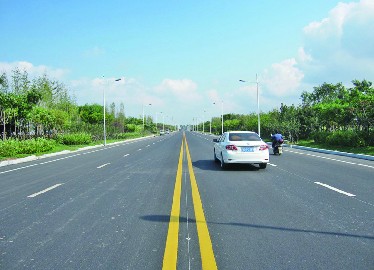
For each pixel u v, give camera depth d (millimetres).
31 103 33562
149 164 17844
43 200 9125
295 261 4828
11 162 20453
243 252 5184
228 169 15391
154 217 7230
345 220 6871
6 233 6258
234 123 72000
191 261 4859
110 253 5211
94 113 65312
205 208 7969
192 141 47531
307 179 12258
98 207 8211
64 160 21375
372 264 4711
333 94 47250
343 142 27859
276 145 23141
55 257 5082
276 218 7051
